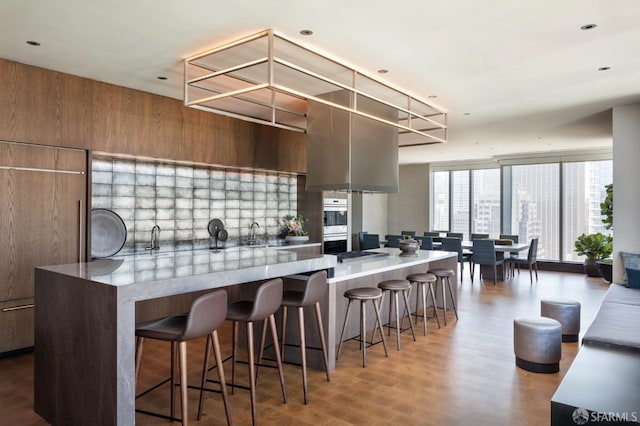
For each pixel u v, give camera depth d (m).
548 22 3.12
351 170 4.71
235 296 6.26
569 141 8.29
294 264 3.17
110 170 5.01
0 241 3.91
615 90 4.86
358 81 4.48
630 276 5.25
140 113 4.94
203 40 3.46
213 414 2.85
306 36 3.37
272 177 7.18
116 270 2.66
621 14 2.99
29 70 4.07
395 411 2.90
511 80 4.48
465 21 3.10
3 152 3.91
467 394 3.18
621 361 2.71
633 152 5.45
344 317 4.49
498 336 4.68
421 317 5.51
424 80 4.47
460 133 7.47
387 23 3.13
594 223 9.65
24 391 3.24
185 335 2.32
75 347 2.42
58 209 4.28
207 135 5.70
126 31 3.29
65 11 2.96
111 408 2.19
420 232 12.44
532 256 8.32
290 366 3.76
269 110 5.94
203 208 6.07
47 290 2.65
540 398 3.11
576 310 4.54
